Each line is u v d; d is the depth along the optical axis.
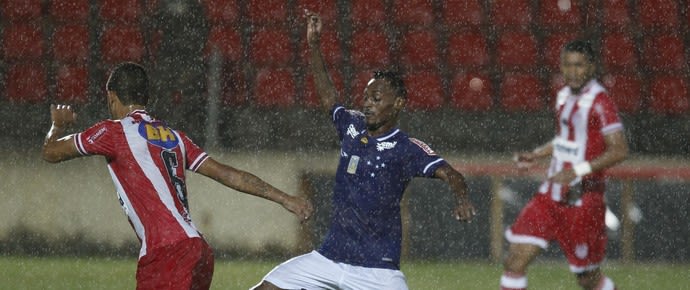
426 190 37.00
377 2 56.81
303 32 54.19
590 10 57.88
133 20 52.81
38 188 37.28
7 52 51.22
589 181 19.19
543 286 28.83
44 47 51.59
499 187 36.97
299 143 45.78
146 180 14.17
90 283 27.81
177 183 14.45
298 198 14.42
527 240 19.14
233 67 50.06
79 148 14.13
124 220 37.19
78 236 37.09
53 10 53.16
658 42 56.78
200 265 14.12
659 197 37.03
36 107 47.16
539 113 49.69
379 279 15.77
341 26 55.50
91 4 53.41
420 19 56.62
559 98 19.91
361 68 53.47
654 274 32.59
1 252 36.91
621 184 36.91
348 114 16.95
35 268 31.64
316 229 37.78
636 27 57.34
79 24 52.66
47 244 37.06
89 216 37.16
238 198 37.47
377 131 16.09
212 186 37.44
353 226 15.89
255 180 14.49
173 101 46.84
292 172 38.28
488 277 31.50
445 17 56.97
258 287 16.27
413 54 54.75
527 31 56.75
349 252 15.88
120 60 51.16
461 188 15.56
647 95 53.84
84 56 51.25
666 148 50.88
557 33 56.75
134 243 37.09
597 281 19.91
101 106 48.16
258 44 52.97
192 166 14.64
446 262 36.44
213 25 53.28
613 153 18.88
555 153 19.88
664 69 55.62
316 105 50.06
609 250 36.75
